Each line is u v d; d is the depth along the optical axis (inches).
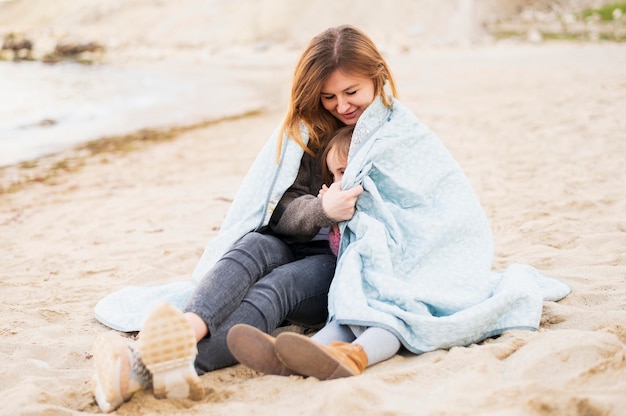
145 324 84.0
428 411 82.6
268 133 454.3
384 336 100.1
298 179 120.6
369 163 113.3
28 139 464.4
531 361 95.0
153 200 264.1
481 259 114.7
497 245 170.2
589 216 188.7
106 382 87.7
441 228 112.0
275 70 1222.9
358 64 112.8
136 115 602.9
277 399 90.7
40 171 348.8
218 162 351.6
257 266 105.5
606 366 91.1
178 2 2733.8
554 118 368.5
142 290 136.9
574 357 94.7
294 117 118.5
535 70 737.0
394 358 102.6
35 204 271.7
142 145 426.3
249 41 2314.2
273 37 2320.4
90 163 367.9
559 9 2352.4
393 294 104.5
